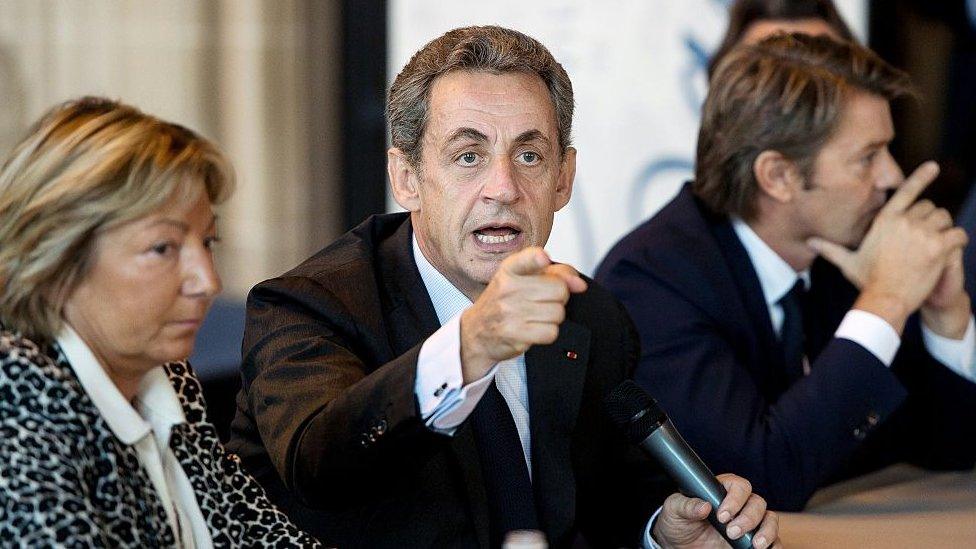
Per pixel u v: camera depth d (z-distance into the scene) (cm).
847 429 556
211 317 888
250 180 1080
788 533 497
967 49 995
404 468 382
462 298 460
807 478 548
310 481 389
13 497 330
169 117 1065
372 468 378
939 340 627
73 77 1066
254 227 1087
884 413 562
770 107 591
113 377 372
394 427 367
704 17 902
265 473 459
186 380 415
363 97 1094
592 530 509
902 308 573
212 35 1064
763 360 600
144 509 364
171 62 1062
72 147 346
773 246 610
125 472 360
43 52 1064
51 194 343
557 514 453
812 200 593
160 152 350
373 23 1081
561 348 471
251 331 444
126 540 352
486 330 352
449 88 431
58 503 331
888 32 993
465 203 429
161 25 1058
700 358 572
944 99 1002
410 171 452
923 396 633
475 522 435
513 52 433
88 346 359
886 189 602
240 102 1070
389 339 447
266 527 410
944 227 586
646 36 913
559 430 462
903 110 983
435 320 452
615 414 435
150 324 357
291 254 1095
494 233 432
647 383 577
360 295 450
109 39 1062
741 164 599
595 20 920
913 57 998
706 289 587
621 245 617
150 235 351
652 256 597
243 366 442
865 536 494
